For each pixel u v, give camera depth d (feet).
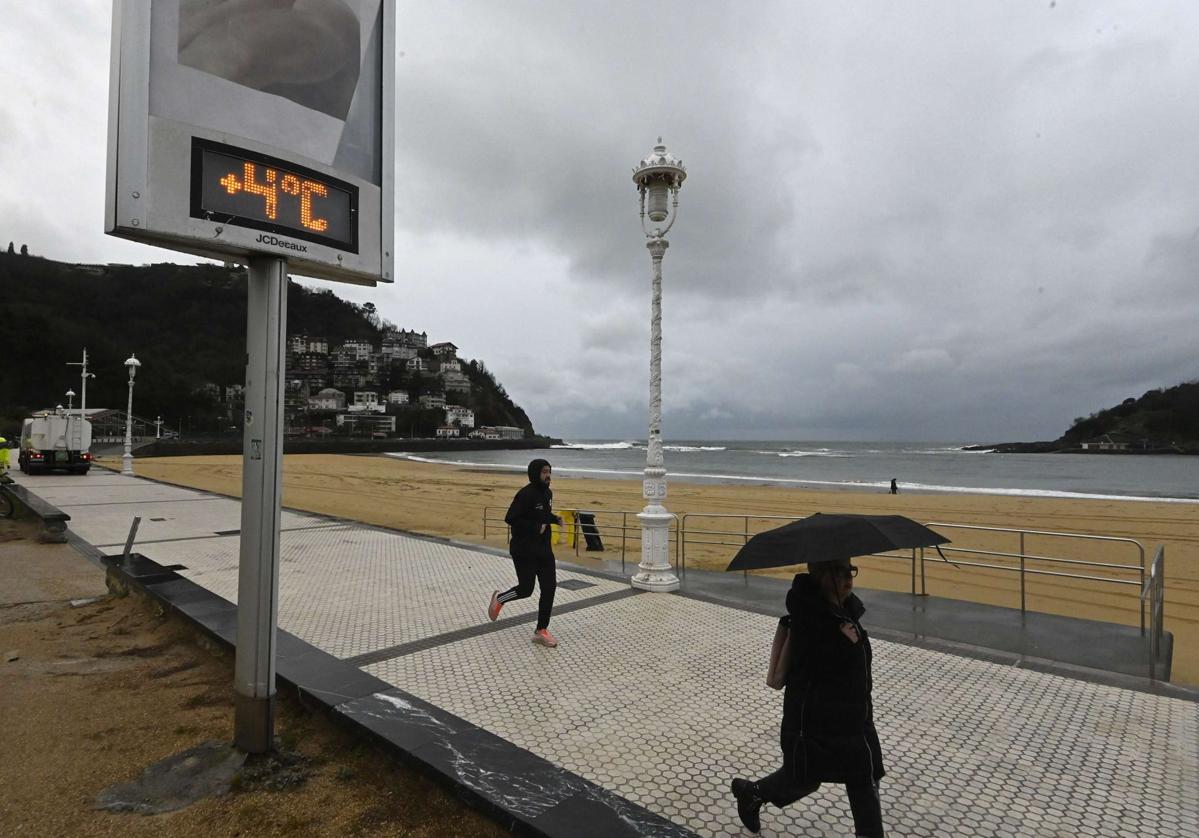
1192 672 20.25
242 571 11.70
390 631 19.42
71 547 36.01
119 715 13.97
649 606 22.54
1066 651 18.17
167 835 9.55
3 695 15.16
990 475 192.03
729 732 12.74
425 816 10.00
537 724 13.00
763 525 60.39
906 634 19.67
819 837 9.37
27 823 9.86
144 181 9.66
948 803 10.25
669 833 8.60
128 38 9.59
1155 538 56.44
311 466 188.34
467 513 67.41
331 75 12.30
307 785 10.98
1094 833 9.45
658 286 25.62
